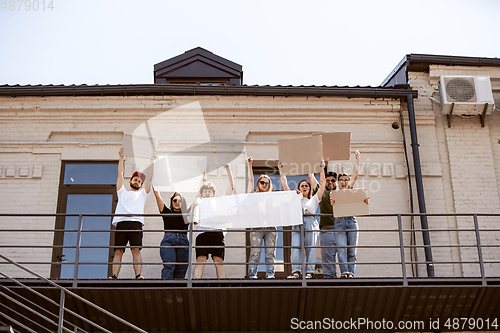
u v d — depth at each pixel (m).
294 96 10.35
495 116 10.48
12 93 10.05
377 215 8.06
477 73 10.69
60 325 7.11
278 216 8.12
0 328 7.14
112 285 7.93
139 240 8.48
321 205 8.79
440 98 10.37
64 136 10.18
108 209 9.80
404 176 10.01
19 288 7.96
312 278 8.09
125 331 8.38
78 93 10.12
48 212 9.66
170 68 11.09
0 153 9.98
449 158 10.16
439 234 9.69
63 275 9.41
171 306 8.11
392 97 10.36
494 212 9.80
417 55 10.59
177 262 8.22
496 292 8.12
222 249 8.52
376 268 9.57
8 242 9.42
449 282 8.06
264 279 7.86
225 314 8.19
